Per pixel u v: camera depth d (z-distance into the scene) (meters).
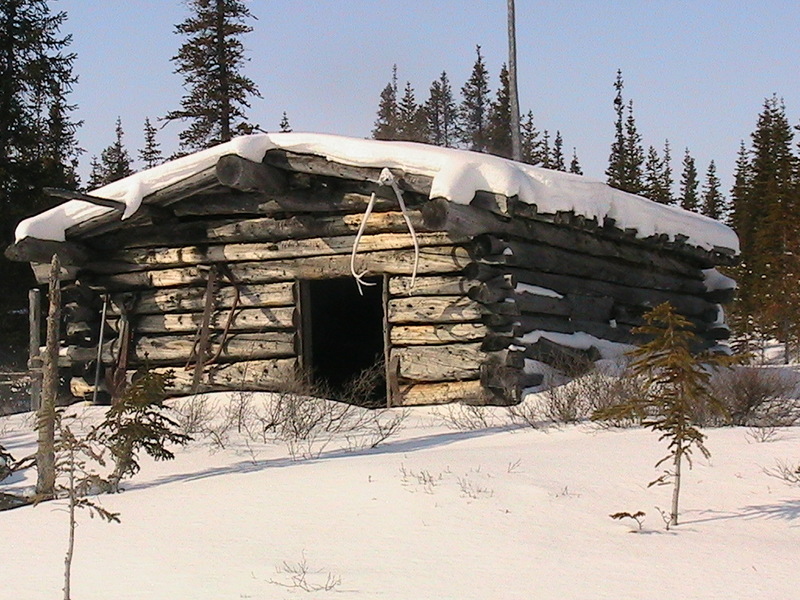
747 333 35.66
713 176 57.62
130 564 5.86
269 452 9.68
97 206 14.21
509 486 7.17
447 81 58.34
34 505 7.36
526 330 12.88
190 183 13.40
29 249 14.31
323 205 13.25
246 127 33.28
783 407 11.33
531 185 11.73
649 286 16.31
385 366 13.65
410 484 7.25
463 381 12.69
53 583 5.57
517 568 5.46
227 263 14.41
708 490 7.14
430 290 12.80
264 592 5.19
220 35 32.81
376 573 5.44
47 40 28.72
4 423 13.31
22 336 26.05
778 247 36.34
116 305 15.09
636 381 10.98
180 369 14.56
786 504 6.71
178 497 7.52
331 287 18.81
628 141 50.22
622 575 5.29
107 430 11.48
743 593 4.95
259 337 14.12
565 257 13.80
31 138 27.56
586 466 7.81
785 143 45.28
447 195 11.03
